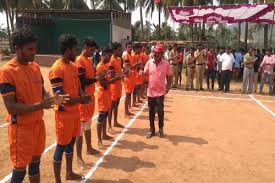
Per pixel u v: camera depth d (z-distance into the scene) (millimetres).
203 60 17234
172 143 8016
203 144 8000
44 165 6500
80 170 6242
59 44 5160
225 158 7090
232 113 11812
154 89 8328
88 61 6344
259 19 21109
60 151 5355
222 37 49344
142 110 11672
